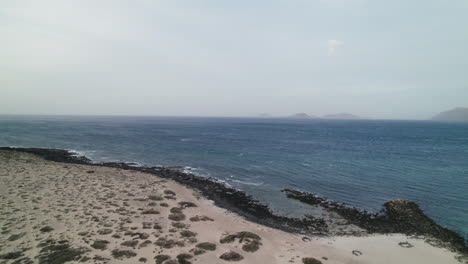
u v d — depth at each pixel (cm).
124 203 1811
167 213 1709
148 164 3700
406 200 2197
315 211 2030
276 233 1552
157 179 2691
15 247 1112
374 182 2912
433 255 1370
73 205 1688
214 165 3712
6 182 2147
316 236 1581
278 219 1858
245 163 3894
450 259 1332
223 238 1379
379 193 2527
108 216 1548
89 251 1120
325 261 1231
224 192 2441
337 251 1366
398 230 1709
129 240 1255
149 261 1091
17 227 1306
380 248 1432
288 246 1370
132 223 1480
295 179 3012
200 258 1155
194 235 1399
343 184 2825
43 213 1516
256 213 1959
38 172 2609
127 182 2442
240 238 1384
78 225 1384
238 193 2434
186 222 1588
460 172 3434
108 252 1129
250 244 1310
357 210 2070
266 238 1450
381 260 1292
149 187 2319
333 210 2055
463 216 1956
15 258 1029
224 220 1706
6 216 1438
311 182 2895
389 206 2134
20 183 2138
